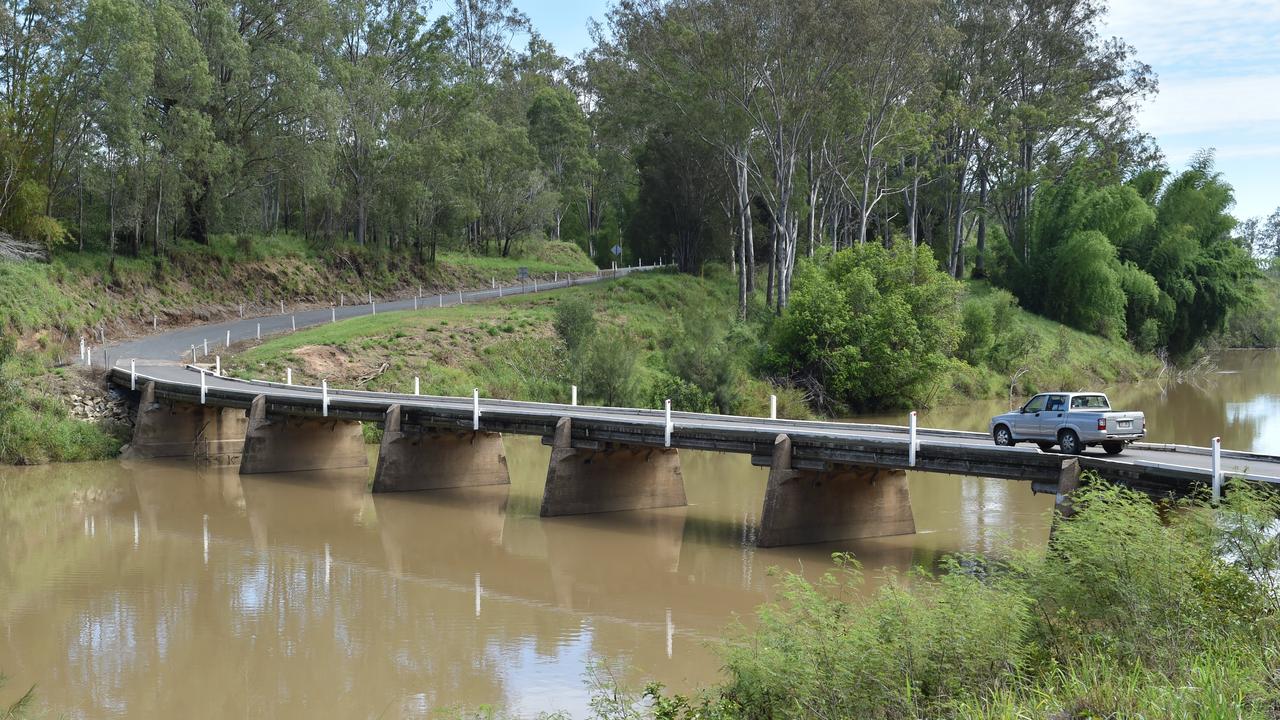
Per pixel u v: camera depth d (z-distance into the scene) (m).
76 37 52.03
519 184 98.69
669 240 88.50
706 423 29.14
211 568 23.56
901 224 97.25
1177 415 51.56
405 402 32.91
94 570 23.39
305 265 73.00
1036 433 23.02
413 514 29.27
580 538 25.88
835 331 56.75
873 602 11.47
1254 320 111.25
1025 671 9.87
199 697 15.55
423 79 80.38
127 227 61.03
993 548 23.50
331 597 21.09
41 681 16.34
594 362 51.12
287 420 36.38
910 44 58.84
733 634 17.05
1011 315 71.81
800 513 24.31
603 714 12.48
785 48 56.88
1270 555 11.50
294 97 62.81
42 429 38.22
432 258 83.88
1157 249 82.81
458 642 18.02
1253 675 8.42
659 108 64.75
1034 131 82.19
